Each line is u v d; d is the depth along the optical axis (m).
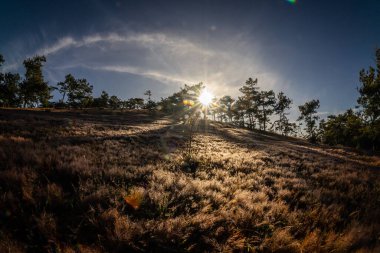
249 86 76.44
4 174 5.12
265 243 3.93
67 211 4.25
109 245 3.43
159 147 14.86
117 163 8.41
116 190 5.30
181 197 5.59
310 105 70.50
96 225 3.78
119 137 16.25
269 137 50.69
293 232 4.67
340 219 5.46
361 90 22.59
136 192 5.06
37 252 3.11
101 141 13.55
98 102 109.19
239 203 5.63
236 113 91.38
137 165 8.60
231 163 11.91
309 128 71.62
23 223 3.64
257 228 4.52
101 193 4.93
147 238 3.70
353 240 4.33
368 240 4.43
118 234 3.49
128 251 3.43
